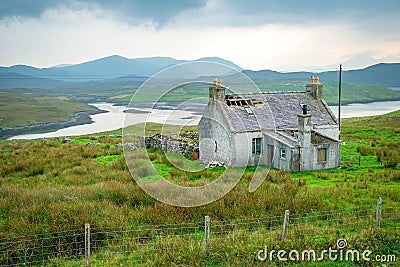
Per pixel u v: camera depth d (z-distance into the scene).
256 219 11.48
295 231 10.19
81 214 10.85
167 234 10.32
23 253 9.12
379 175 18.14
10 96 148.62
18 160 21.56
